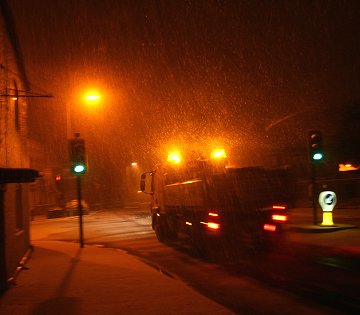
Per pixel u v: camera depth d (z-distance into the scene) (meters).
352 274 9.48
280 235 12.86
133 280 9.59
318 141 17.92
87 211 41.53
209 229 12.73
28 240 14.83
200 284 9.55
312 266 10.54
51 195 50.69
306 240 14.55
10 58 12.04
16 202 12.19
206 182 12.67
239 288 8.96
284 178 13.03
